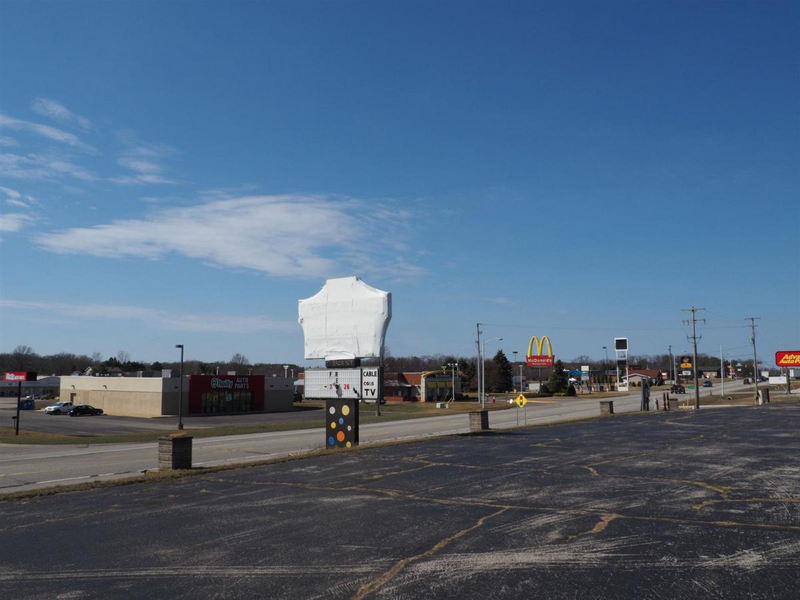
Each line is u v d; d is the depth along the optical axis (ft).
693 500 42.42
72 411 225.56
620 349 413.18
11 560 30.01
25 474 71.05
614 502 42.01
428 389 307.58
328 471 57.88
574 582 25.79
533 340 362.53
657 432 95.76
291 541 32.73
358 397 83.66
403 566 28.19
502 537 33.04
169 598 24.57
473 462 63.10
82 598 24.70
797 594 24.25
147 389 232.73
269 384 263.49
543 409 216.54
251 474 56.49
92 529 36.19
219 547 31.76
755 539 32.22
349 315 86.17
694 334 229.66
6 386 378.53
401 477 53.78
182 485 51.13
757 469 56.24
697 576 26.40
